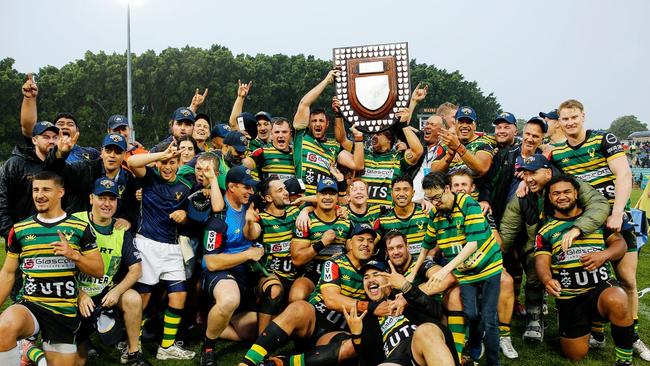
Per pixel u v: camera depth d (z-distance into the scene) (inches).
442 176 213.6
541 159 236.4
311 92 296.0
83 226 197.0
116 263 219.0
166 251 235.1
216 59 2370.8
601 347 246.8
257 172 307.1
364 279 208.2
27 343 214.8
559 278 228.5
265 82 2571.4
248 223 232.4
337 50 275.9
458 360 184.5
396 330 194.2
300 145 300.8
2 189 242.5
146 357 235.8
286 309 213.0
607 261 224.1
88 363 227.1
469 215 208.8
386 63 271.0
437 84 3002.0
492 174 274.2
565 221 227.0
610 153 229.6
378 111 272.4
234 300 216.1
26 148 247.8
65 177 238.7
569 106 237.6
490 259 208.5
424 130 363.6
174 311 233.0
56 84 2234.3
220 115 2484.0
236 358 233.5
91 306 202.1
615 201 223.9
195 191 244.7
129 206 249.8
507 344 236.8
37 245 192.5
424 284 208.4
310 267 251.1
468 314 209.2
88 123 2274.9
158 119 2354.8
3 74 2036.2
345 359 207.3
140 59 2290.8
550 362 230.4
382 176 300.7
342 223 249.9
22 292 202.5
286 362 211.5
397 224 248.2
